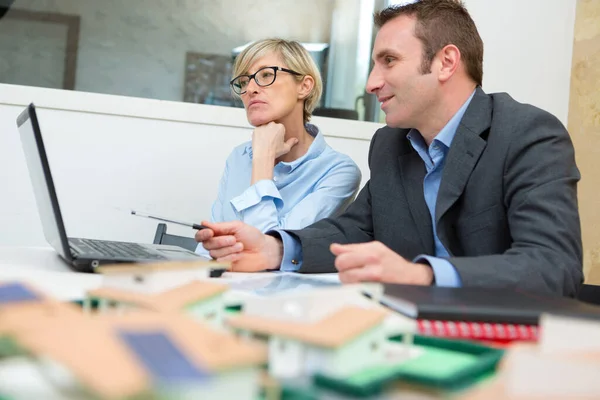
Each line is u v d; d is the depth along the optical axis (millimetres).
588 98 2115
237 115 2021
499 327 525
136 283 477
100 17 1964
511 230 987
